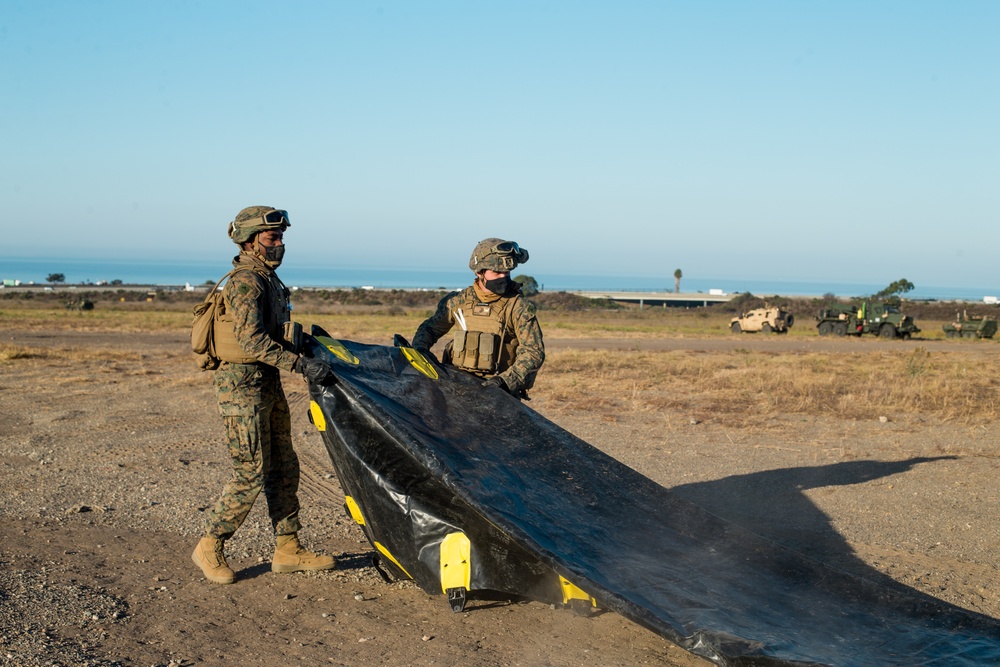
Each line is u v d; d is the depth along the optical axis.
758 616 3.67
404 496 4.31
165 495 7.04
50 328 34.00
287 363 4.46
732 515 6.82
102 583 4.77
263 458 4.76
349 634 4.14
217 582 4.84
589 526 4.20
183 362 19.53
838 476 8.23
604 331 43.38
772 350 29.73
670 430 10.84
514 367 5.13
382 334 33.75
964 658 3.49
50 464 8.22
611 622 4.35
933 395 14.57
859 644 3.58
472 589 4.19
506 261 5.11
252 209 4.64
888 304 44.16
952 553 5.88
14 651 3.75
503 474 4.32
